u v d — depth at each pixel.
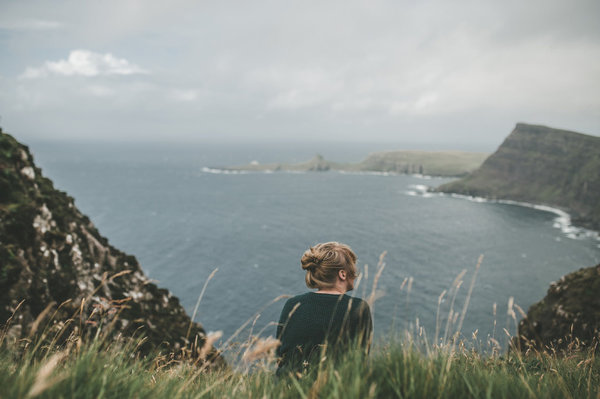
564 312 14.58
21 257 10.72
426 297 100.44
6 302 9.16
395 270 126.88
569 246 174.00
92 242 15.30
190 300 97.81
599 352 4.42
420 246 165.38
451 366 2.63
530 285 120.19
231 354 2.78
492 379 2.42
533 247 170.75
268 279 115.81
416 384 2.18
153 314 14.65
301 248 155.00
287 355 3.12
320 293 3.32
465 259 146.62
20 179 13.48
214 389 2.53
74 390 1.96
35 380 1.85
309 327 3.11
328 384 2.16
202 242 163.00
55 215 14.33
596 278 15.38
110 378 2.18
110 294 13.55
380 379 2.22
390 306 91.06
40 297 10.30
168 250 149.75
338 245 3.52
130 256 17.22
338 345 2.86
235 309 92.44
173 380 2.67
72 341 2.82
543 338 14.98
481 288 113.88
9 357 2.88
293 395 2.37
